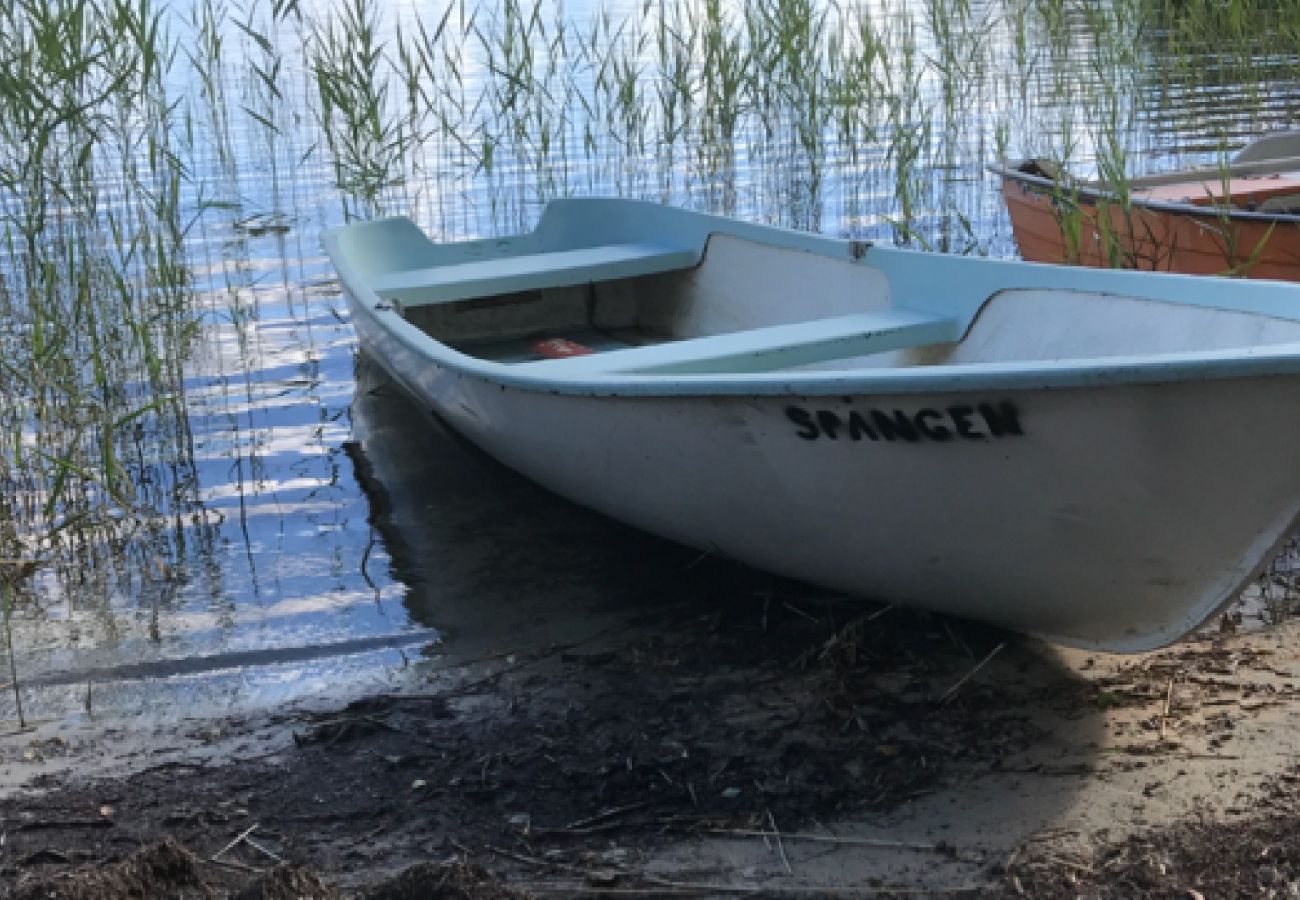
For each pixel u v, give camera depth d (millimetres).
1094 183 6027
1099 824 2479
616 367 3568
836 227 7348
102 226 6590
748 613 3416
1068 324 3504
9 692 3234
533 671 3203
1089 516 2639
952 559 2932
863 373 2693
